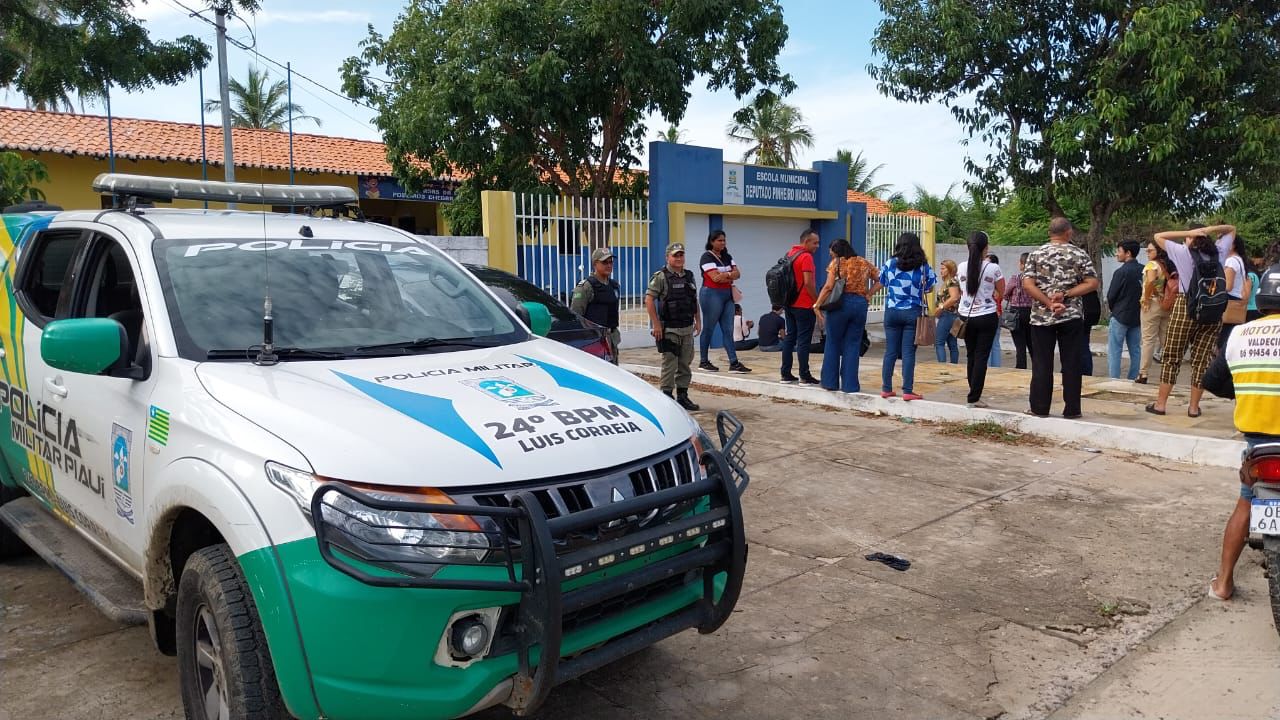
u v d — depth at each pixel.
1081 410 8.55
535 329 4.43
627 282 14.52
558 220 13.39
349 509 2.64
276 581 2.65
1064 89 16.94
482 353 3.74
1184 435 7.31
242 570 2.83
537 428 2.98
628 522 2.95
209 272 3.77
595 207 13.88
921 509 6.07
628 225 14.45
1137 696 3.71
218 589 2.85
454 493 2.71
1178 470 6.89
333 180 22.84
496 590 2.65
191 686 3.14
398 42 17.17
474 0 16.19
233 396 3.06
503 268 12.59
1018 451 7.55
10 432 4.67
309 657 2.62
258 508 2.72
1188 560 5.11
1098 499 6.24
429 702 2.66
